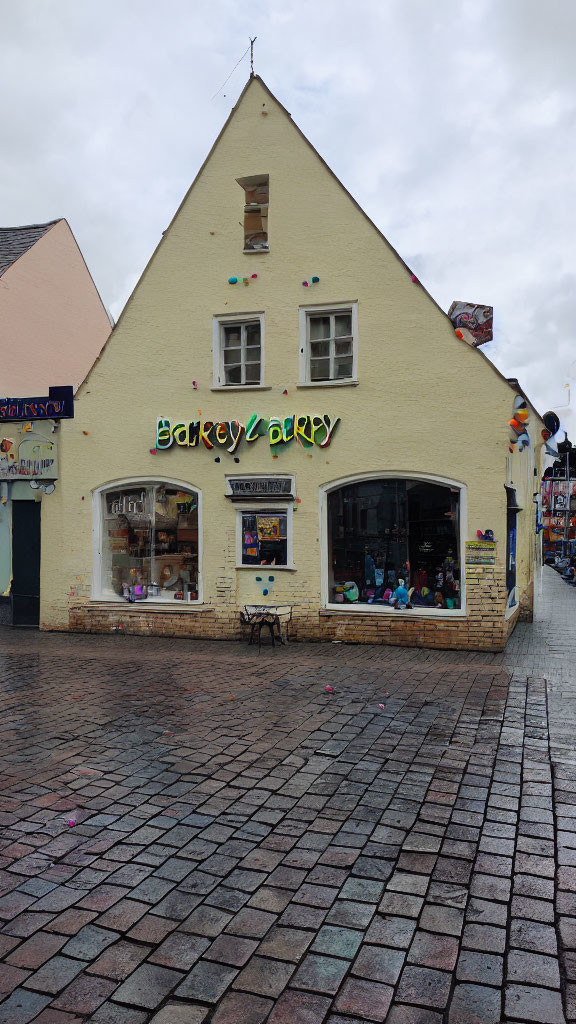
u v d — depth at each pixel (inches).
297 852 175.3
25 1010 120.4
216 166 490.9
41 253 657.0
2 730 272.4
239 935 141.6
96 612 517.3
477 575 433.7
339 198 465.1
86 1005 121.8
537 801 203.9
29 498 535.5
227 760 238.5
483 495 433.1
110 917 147.5
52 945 138.2
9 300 613.3
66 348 693.3
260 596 480.1
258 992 125.3
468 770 227.9
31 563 542.9
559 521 1180.5
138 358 507.8
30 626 542.6
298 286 472.1
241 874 164.9
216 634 488.1
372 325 456.4
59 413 521.3
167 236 501.4
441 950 136.7
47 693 332.5
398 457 450.3
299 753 245.0
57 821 192.2
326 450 465.1
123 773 226.8
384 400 453.4
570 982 127.6
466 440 436.5
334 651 438.3
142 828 188.4
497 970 131.0
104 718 288.0
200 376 494.3
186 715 292.5
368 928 143.9
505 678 355.6
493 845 178.2
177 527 504.4
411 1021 118.2
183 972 130.6
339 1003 122.4
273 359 477.7
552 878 162.4
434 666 387.9
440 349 442.0
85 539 522.0
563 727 271.7
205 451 490.9
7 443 539.5
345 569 468.4
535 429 656.4
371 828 188.1
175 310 499.8
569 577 967.0
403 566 455.5
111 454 514.9
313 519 468.4
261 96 481.7
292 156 474.9
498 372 430.3
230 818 194.4
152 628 503.8
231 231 487.8
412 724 277.0
